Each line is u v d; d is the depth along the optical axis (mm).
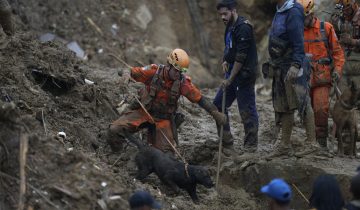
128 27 34156
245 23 16234
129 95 19828
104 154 16172
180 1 36375
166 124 15844
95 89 18234
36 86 16734
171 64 15508
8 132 12812
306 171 15289
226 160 16922
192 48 35688
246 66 16500
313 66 16531
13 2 30141
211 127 20250
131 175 15477
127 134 15492
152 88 15656
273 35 15445
